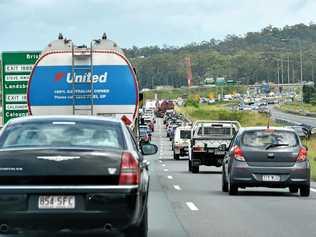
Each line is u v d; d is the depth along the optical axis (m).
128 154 19.52
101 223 19.03
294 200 37.25
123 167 19.20
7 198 18.89
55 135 20.25
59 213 18.83
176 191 43.59
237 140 39.72
